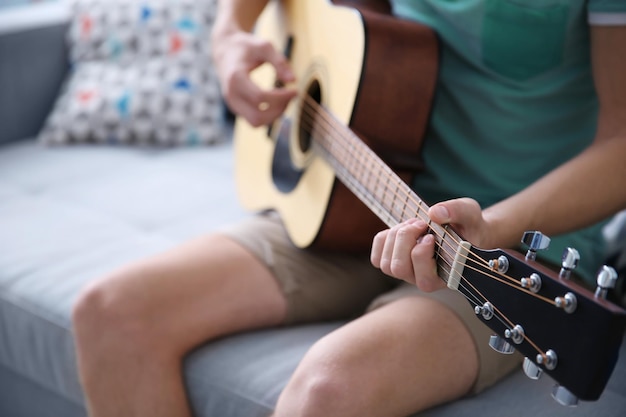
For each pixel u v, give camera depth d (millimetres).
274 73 1504
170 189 1850
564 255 775
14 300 1488
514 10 1146
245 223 1391
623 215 1371
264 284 1283
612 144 1079
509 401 1094
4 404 1656
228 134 2199
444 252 896
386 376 1018
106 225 1688
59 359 1440
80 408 1482
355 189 1153
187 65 2117
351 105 1215
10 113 2156
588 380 718
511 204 1028
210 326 1250
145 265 1257
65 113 2131
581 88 1208
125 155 2059
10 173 1944
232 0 1516
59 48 2240
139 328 1203
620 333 703
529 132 1225
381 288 1355
